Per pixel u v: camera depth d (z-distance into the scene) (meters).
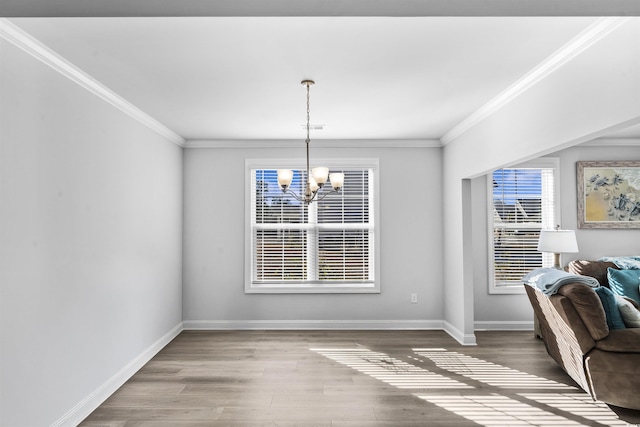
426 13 1.41
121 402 3.22
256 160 5.45
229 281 5.43
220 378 3.71
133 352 3.87
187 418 2.94
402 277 5.44
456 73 3.06
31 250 2.46
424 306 5.44
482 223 5.31
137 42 2.50
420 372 3.83
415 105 3.89
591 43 2.39
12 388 2.29
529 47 2.60
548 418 2.90
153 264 4.39
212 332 5.28
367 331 5.31
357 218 5.53
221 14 1.41
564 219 5.33
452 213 5.05
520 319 5.30
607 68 2.26
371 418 2.93
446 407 3.10
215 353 4.42
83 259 3.02
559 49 2.62
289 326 5.42
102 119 3.32
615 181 5.30
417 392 3.38
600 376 2.95
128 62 2.81
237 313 5.43
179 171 5.29
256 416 2.97
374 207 5.46
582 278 3.12
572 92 2.60
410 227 5.45
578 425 2.80
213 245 5.43
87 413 3.01
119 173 3.61
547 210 5.36
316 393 3.37
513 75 3.10
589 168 5.32
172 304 5.00
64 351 2.77
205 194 5.43
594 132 2.39
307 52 2.69
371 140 5.41
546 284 3.25
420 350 4.50
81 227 2.99
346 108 3.98
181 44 2.54
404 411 3.04
